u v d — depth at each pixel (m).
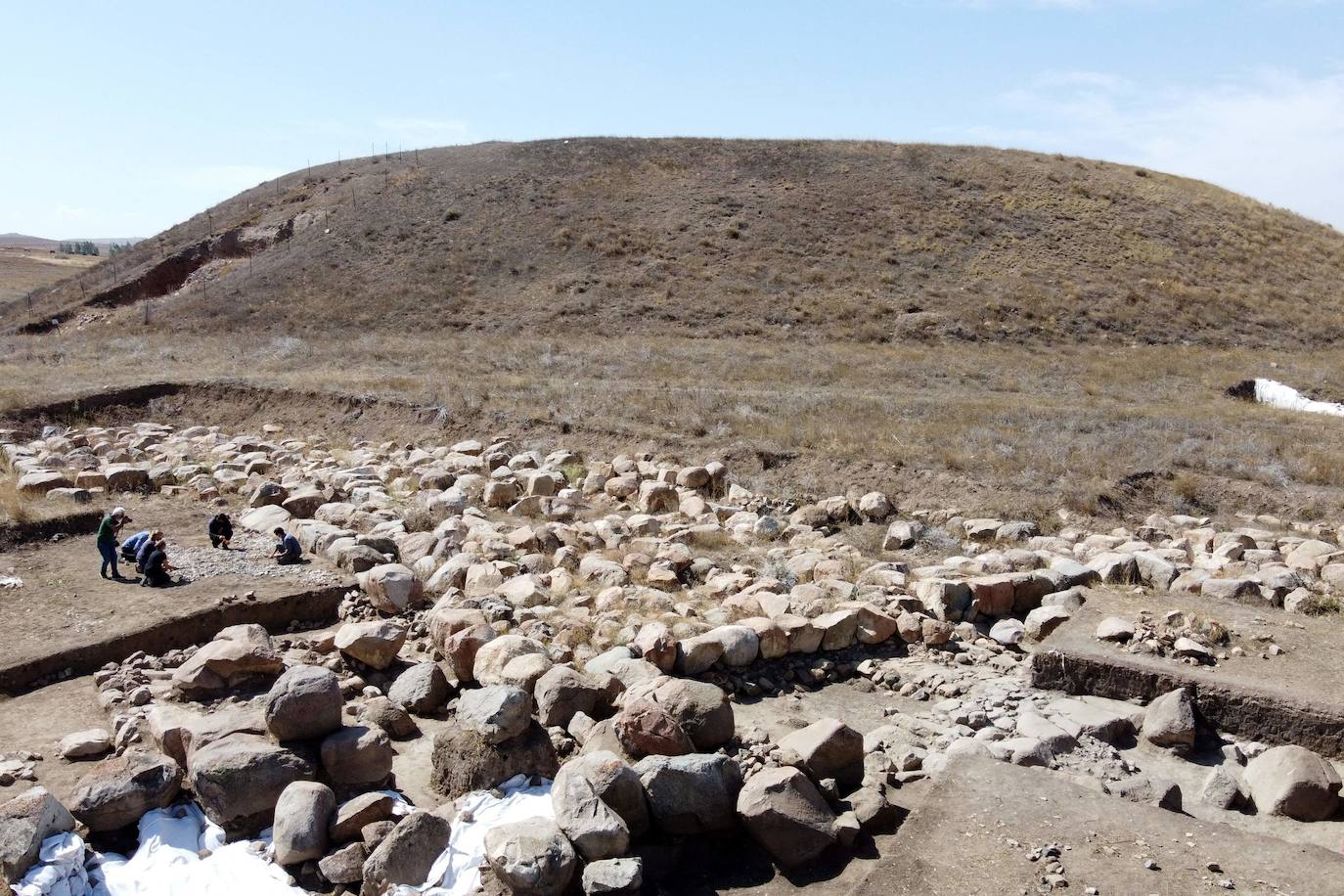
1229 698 6.92
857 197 47.72
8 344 38.78
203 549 11.05
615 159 53.31
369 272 42.91
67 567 10.34
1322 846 5.32
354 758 5.89
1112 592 9.31
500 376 25.05
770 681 7.88
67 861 4.97
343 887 5.09
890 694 7.78
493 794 5.73
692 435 17.70
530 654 7.23
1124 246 43.94
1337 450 16.59
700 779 5.52
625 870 4.90
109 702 7.20
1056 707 7.16
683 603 9.34
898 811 5.74
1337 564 10.00
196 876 5.15
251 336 36.66
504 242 44.56
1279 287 42.19
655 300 38.06
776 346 32.91
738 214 46.19
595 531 12.16
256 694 7.27
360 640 7.83
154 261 50.50
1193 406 22.84
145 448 18.28
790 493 14.58
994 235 44.47
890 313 36.78
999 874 4.82
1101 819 5.32
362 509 12.98
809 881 5.21
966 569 10.64
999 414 19.53
